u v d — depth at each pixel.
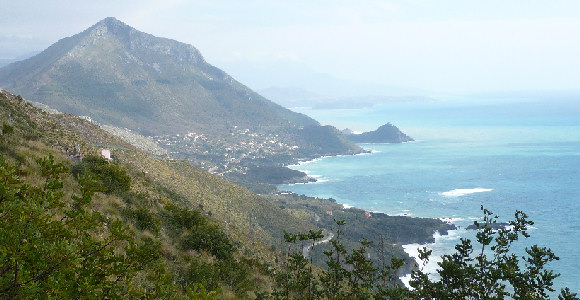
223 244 28.30
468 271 12.71
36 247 5.54
